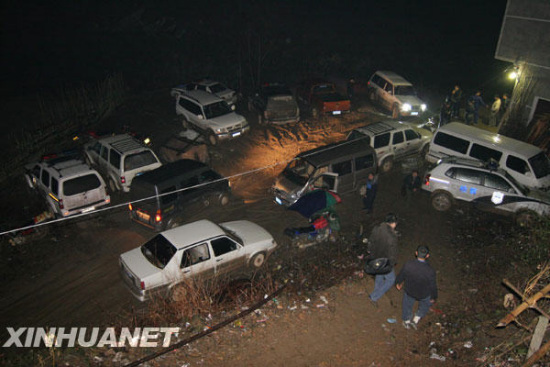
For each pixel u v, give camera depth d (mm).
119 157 14602
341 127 20984
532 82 16922
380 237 8359
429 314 8820
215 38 37281
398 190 15258
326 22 45094
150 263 9797
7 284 10688
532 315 8359
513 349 7445
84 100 23453
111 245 12281
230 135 18750
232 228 11672
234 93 23250
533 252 10367
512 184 12688
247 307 9055
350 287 9695
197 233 10438
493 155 14172
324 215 12000
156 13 43312
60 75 29391
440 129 15516
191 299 9141
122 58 32906
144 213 12602
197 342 7941
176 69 29547
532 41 16500
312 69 30469
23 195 15461
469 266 10641
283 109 20641
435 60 33188
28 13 43594
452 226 12883
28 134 18828
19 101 24641
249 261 11047
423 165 16516
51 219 13016
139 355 7695
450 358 7539
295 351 7762
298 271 10711
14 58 32500
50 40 36875
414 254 11414
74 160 14023
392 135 16281
